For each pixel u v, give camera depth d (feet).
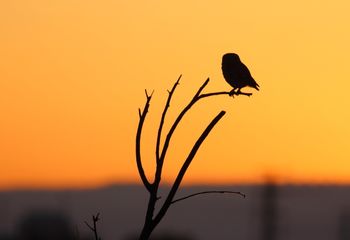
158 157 34.45
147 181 34.22
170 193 33.99
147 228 33.68
